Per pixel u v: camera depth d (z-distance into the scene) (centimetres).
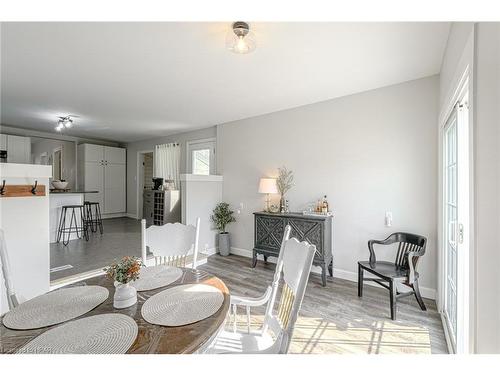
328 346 196
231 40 192
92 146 673
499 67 86
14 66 254
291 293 130
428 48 217
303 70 261
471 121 111
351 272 326
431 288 272
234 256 437
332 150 343
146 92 326
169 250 200
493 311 90
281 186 385
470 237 110
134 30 192
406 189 289
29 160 564
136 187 721
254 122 429
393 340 203
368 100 314
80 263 331
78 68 258
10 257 216
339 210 337
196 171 553
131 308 111
